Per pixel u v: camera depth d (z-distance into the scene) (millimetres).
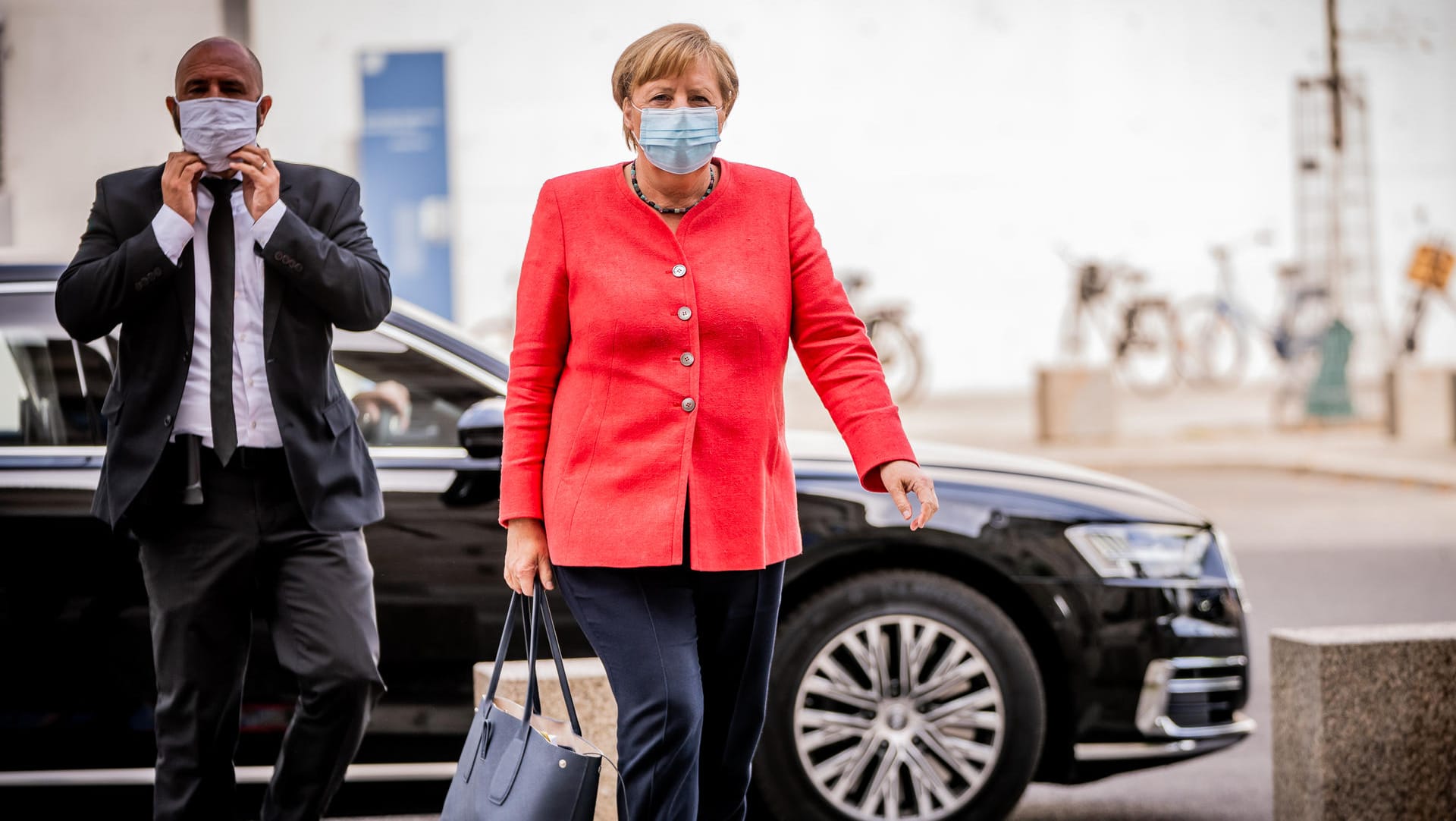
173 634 7938
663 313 6953
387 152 41750
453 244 42156
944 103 45062
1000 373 45719
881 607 10352
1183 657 10547
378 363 10359
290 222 7773
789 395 26891
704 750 7410
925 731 10391
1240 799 12008
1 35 38469
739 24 43969
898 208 45062
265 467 7938
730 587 7105
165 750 8039
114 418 7887
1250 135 46188
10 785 9805
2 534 9727
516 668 9398
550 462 7129
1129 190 45875
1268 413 45625
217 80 7680
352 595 8117
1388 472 32156
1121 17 45531
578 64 42469
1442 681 9688
